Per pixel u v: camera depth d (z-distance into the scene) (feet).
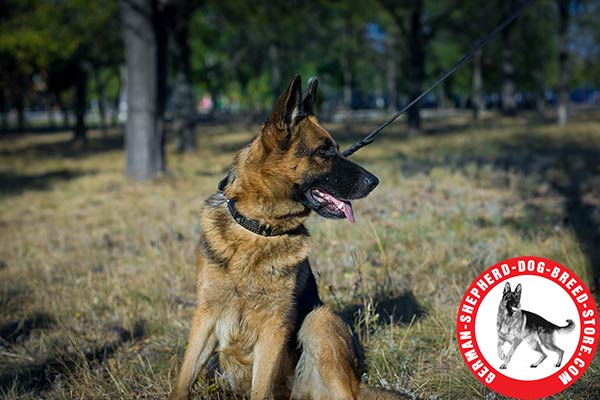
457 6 79.41
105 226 28.58
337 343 11.02
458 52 124.57
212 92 156.15
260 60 131.95
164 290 17.74
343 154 12.46
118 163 59.88
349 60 131.75
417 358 12.90
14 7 62.69
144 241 23.90
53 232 27.58
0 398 12.07
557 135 64.75
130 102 44.24
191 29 78.13
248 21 71.20
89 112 220.23
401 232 22.17
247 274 10.65
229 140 85.92
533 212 24.72
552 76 154.30
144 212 30.89
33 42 56.39
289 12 63.00
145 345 14.65
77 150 81.56
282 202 11.04
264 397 10.44
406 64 122.31
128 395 11.93
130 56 43.80
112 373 12.71
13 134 126.93
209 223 11.13
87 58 83.87
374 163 44.47
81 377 12.94
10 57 83.05
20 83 105.19
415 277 17.67
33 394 12.37
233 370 11.44
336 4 68.64
